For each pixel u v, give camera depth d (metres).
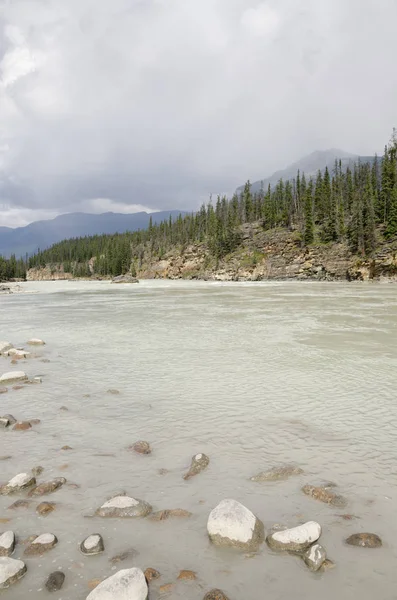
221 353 11.95
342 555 3.19
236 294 46.00
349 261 92.38
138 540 3.44
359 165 146.62
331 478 4.51
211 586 2.87
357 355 11.45
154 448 5.42
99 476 4.65
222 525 3.43
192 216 183.88
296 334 15.48
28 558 3.18
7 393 8.09
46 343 14.16
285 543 3.29
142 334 16.02
